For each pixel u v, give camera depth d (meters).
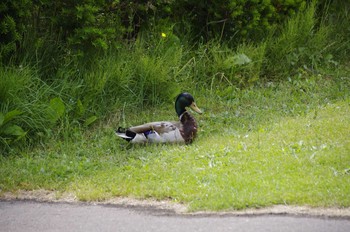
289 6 23.05
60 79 18.69
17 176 15.22
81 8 18.42
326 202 12.53
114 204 13.53
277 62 22.14
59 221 12.68
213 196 13.17
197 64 21.00
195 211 12.78
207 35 22.19
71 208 13.44
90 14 18.67
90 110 18.59
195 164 15.15
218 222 12.14
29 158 16.47
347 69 22.64
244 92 20.67
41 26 19.55
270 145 15.95
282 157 14.97
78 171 15.43
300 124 17.38
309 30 22.94
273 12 22.64
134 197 13.75
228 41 22.09
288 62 22.16
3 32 17.72
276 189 13.25
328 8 24.72
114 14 20.02
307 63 22.58
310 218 12.08
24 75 17.81
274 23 22.95
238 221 12.12
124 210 13.12
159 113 19.27
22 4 17.81
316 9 24.62
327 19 24.45
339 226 11.69
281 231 11.55
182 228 11.96
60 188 14.57
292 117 18.53
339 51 23.48
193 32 22.28
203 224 12.09
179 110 17.22
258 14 21.67
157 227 12.09
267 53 22.28
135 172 14.97
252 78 21.27
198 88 20.69
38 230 12.23
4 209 13.56
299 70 22.19
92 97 18.72
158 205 13.29
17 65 18.70
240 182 13.70
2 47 17.94
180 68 20.81
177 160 15.53
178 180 14.29
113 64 19.36
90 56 19.38
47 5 19.03
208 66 21.14
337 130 16.52
